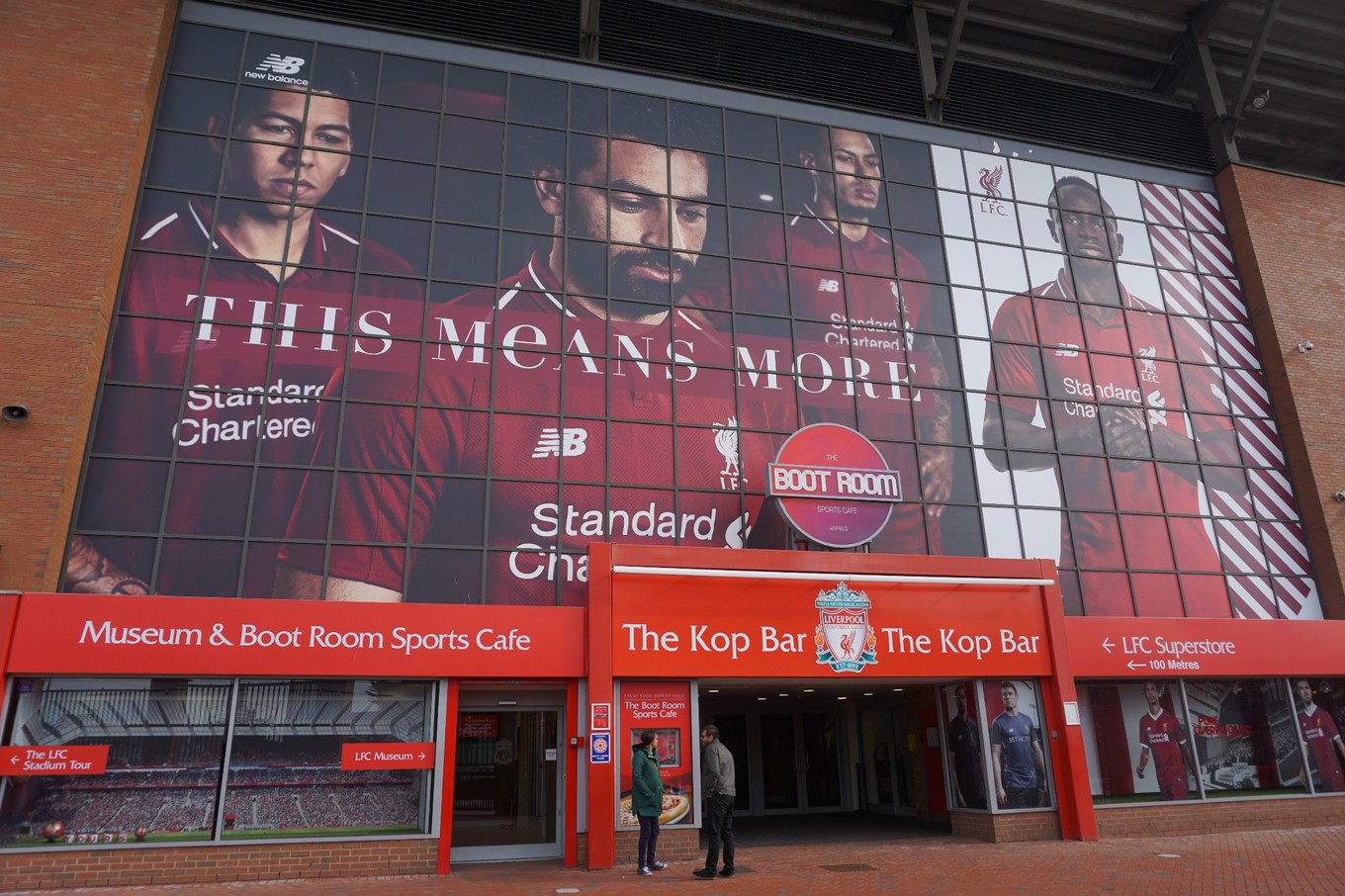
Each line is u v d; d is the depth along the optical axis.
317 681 12.05
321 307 15.16
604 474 15.50
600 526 15.17
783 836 15.38
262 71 16.33
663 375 16.45
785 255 18.11
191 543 13.30
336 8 17.33
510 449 15.19
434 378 15.25
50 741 10.98
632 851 12.38
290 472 14.09
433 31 17.70
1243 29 22.92
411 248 15.96
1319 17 22.67
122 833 10.92
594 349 16.25
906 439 17.42
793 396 17.06
